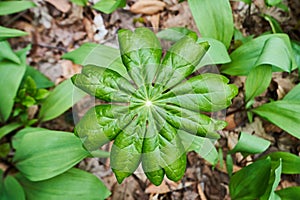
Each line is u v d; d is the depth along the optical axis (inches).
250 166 30.0
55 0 39.2
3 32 28.7
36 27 38.9
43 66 38.3
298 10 41.2
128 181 36.1
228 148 37.4
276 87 38.9
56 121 36.9
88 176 30.8
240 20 40.6
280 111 32.3
